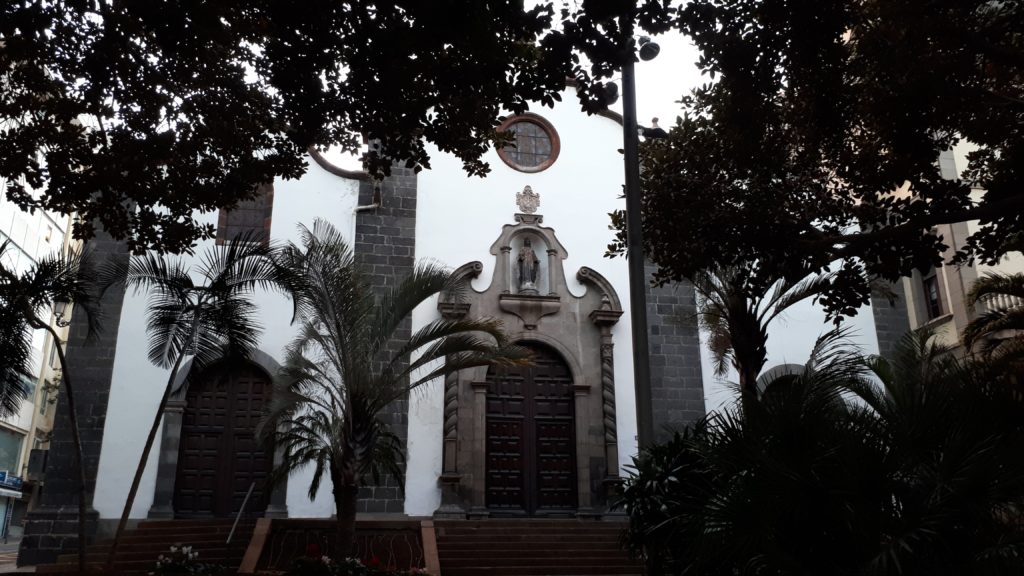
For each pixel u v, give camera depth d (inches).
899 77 378.0
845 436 231.1
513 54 321.7
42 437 1656.0
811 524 230.7
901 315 826.8
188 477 685.9
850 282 390.3
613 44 304.0
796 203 421.7
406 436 721.6
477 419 739.4
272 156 405.1
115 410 684.1
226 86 380.2
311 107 343.0
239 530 636.1
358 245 770.8
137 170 386.0
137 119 382.0
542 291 802.2
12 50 348.2
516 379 771.4
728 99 393.7
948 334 764.0
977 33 356.5
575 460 756.0
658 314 799.1
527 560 610.2
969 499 212.1
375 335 554.3
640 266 375.2
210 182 406.9
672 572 310.8
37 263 494.9
